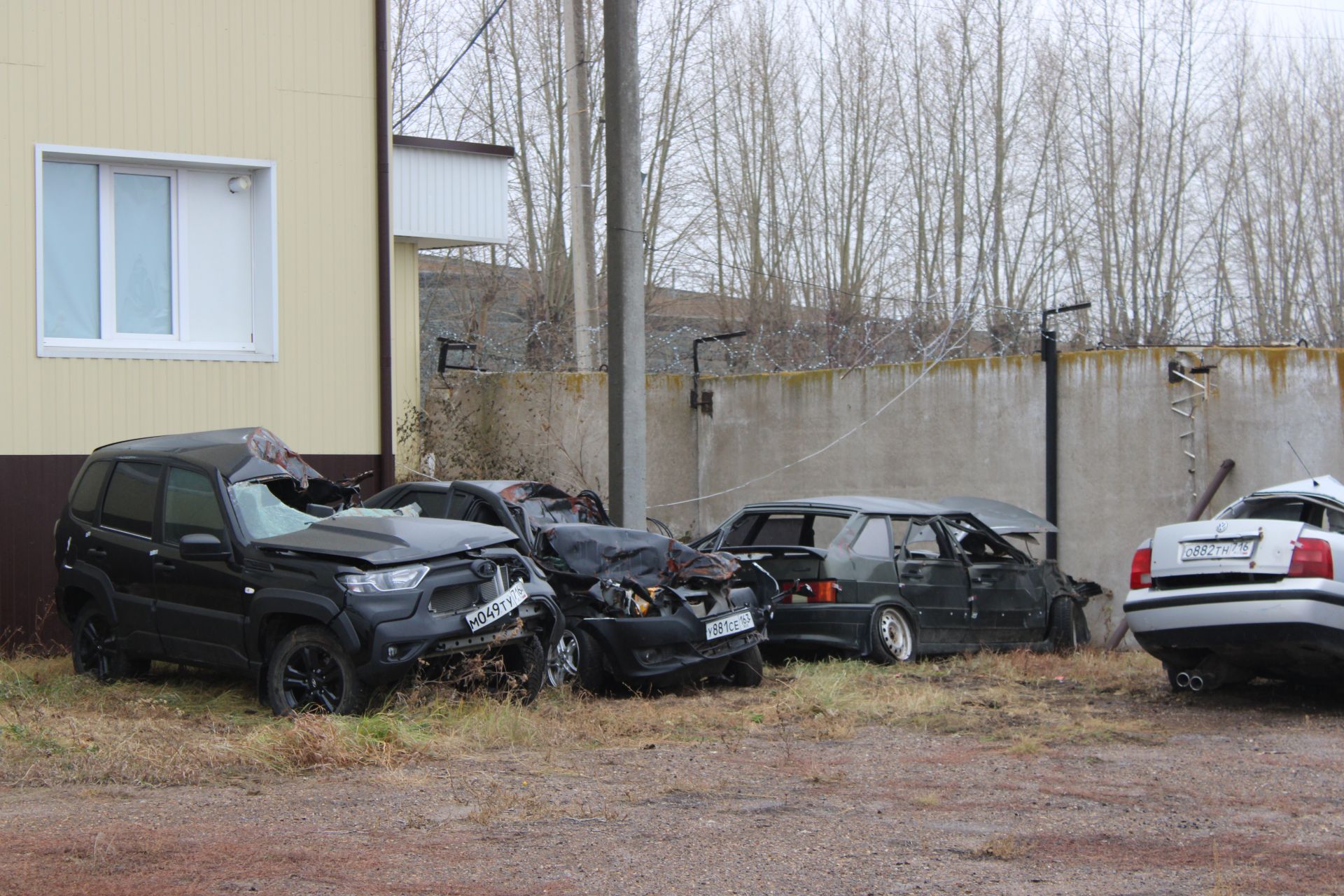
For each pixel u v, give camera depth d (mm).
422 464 17391
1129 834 6246
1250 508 10703
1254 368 14148
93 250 13289
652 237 29453
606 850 5797
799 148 31000
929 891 5262
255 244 13969
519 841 5926
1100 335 26859
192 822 6227
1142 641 10312
